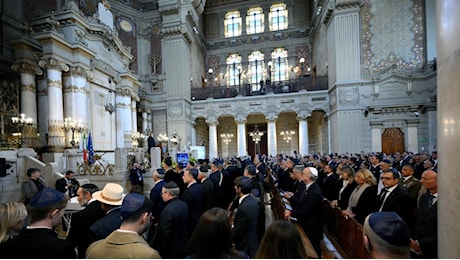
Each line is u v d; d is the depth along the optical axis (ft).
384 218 4.84
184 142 69.87
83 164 34.42
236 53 94.79
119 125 56.90
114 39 55.11
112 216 8.59
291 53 89.45
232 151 88.38
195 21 78.18
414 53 52.42
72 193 21.94
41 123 42.88
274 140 68.64
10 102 40.27
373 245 4.73
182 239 9.67
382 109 52.44
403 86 52.26
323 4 64.95
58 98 39.19
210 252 5.42
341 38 55.52
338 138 54.95
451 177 5.49
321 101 64.54
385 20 53.83
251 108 70.64
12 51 42.73
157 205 13.52
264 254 4.96
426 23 51.88
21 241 5.62
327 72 64.95
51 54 38.24
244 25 94.32
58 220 6.53
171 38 72.49
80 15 45.19
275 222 5.29
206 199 15.16
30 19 44.14
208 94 76.74
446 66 5.78
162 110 73.10
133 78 60.64
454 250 5.32
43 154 36.40
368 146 53.26
